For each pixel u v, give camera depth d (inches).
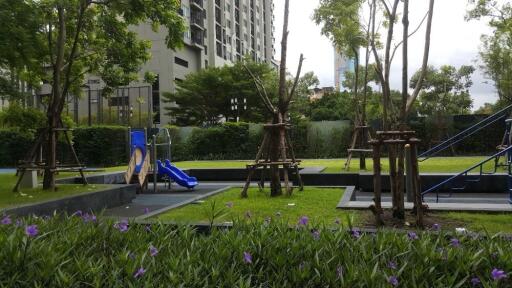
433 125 858.1
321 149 937.5
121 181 538.6
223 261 111.3
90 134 855.1
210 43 2251.5
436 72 1578.5
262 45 3191.4
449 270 105.8
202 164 730.8
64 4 336.8
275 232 133.0
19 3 313.4
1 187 361.1
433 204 256.8
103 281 101.6
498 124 826.8
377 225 203.6
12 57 328.2
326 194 321.7
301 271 102.9
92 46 424.5
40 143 363.3
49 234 133.3
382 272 99.5
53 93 355.6
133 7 358.9
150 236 137.2
